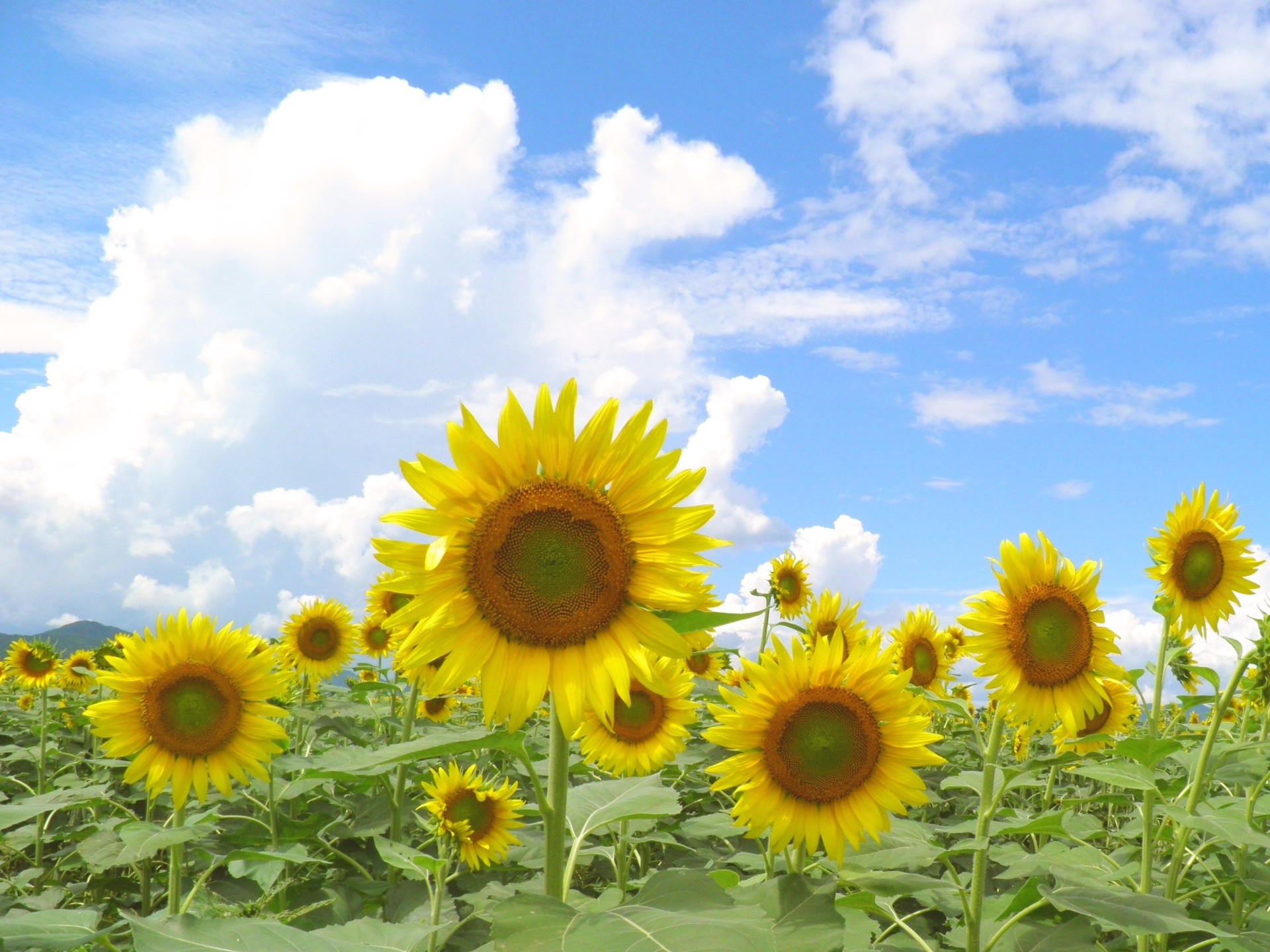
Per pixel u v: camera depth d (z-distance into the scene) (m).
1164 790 5.42
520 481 3.39
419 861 5.37
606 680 3.23
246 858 5.84
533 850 7.12
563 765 3.24
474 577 3.31
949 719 11.48
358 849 7.94
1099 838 7.16
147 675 6.22
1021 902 4.19
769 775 4.52
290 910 6.46
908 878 4.47
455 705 12.57
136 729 6.21
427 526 3.27
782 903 3.98
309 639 11.48
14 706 14.20
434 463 3.29
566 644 3.32
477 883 6.87
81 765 11.08
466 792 7.02
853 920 4.72
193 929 2.69
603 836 7.67
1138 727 8.55
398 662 3.27
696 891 2.99
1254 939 4.37
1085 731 7.63
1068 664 5.49
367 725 12.49
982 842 4.34
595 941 2.46
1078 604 5.58
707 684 9.52
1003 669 5.55
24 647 13.92
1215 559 6.79
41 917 3.76
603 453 3.42
